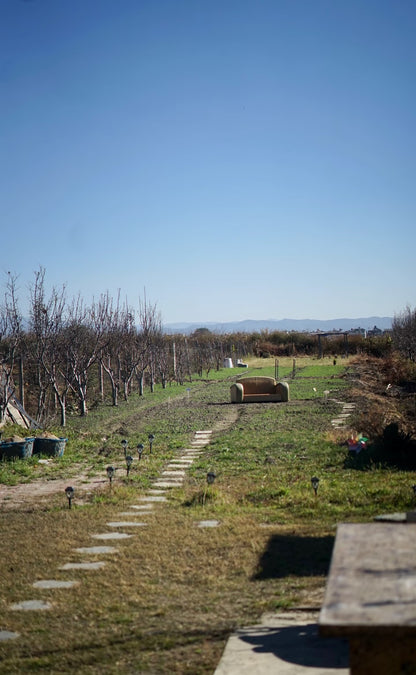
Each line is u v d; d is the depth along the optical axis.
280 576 9.06
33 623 7.88
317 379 45.94
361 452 18.06
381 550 4.25
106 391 42.50
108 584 9.12
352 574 3.84
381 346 61.12
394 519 9.07
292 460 18.50
